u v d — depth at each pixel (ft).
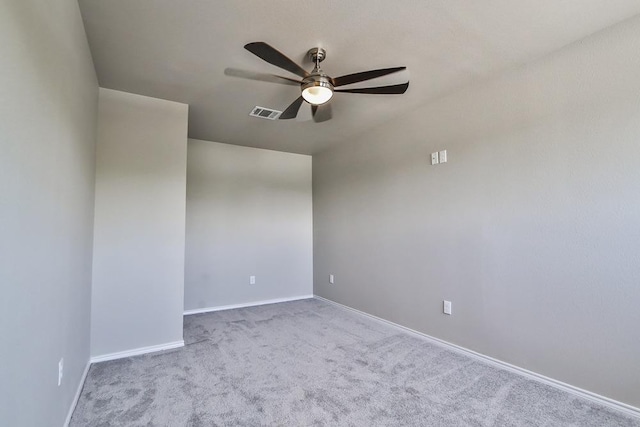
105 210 8.86
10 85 3.05
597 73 6.55
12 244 3.16
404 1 5.69
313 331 10.98
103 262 8.76
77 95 6.04
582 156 6.73
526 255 7.62
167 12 5.97
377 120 11.64
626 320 6.09
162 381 7.36
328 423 5.77
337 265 14.65
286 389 6.98
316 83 6.86
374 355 8.86
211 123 11.94
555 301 7.09
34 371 3.87
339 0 5.67
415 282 10.55
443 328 9.55
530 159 7.59
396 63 7.77
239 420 5.86
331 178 15.28
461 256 9.11
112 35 6.66
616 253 6.23
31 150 3.67
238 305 14.57
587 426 5.66
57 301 4.91
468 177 8.97
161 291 9.46
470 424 5.74
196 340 10.12
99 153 8.87
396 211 11.39
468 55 7.43
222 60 7.64
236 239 14.71
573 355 6.78
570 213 6.88
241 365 8.23
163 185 9.64
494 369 7.97
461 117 9.18
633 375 5.98
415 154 10.66
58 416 5.08
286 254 15.96
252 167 15.29
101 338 8.64
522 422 5.79
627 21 6.17
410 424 5.74
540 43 6.95
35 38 3.73
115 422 5.78
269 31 6.54
